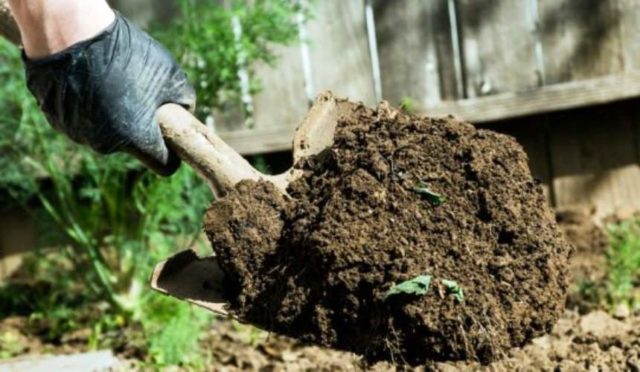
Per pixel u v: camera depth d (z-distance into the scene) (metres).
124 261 2.08
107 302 2.11
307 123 1.25
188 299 1.20
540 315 1.11
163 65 1.22
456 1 2.37
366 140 1.19
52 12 1.15
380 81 2.37
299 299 1.13
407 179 1.15
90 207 2.13
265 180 1.21
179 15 2.28
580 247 2.28
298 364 1.80
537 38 2.37
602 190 2.44
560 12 2.37
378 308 1.09
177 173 2.03
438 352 1.08
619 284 2.02
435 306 1.07
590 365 1.64
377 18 2.35
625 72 2.38
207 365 1.83
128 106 1.19
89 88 1.17
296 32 2.12
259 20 2.07
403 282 1.08
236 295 1.19
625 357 1.67
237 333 1.98
